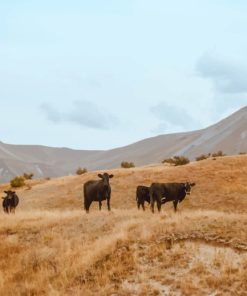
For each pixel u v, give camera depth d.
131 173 54.91
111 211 23.94
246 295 13.35
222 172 50.41
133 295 13.96
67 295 14.43
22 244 20.36
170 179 49.94
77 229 20.91
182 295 13.70
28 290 15.43
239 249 15.76
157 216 20.94
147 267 15.45
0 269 17.88
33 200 49.12
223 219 18.30
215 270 14.87
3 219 24.42
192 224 17.95
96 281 15.12
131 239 17.36
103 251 16.78
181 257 15.72
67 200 46.94
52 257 17.94
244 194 42.91
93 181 25.31
